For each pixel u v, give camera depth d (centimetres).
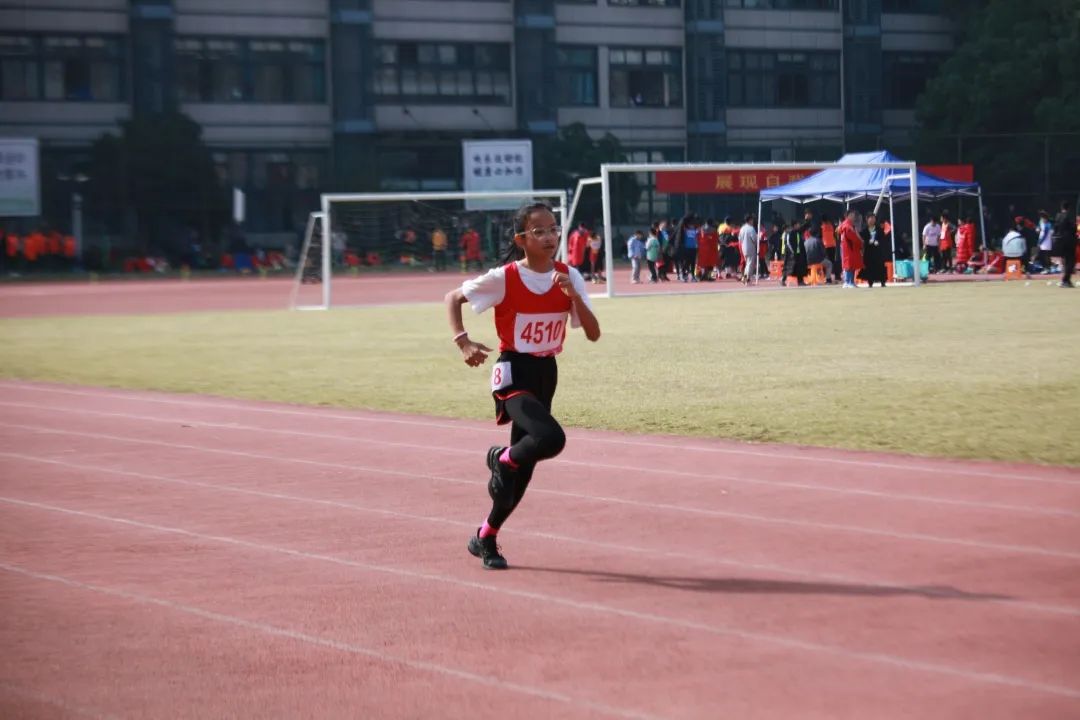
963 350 3256
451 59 12181
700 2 12681
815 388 2594
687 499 1586
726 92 12888
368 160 11875
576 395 2595
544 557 1312
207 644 1040
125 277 10400
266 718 872
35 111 11156
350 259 10944
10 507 1627
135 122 10925
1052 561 1248
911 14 13175
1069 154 10488
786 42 12975
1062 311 4512
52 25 11138
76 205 10688
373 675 952
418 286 8469
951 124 11156
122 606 1160
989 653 972
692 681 922
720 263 8406
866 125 13112
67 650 1033
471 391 2755
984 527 1398
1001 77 10788
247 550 1372
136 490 1734
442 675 948
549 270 1258
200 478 1820
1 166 9925
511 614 1106
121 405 2681
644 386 2711
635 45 12631
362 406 2561
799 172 8375
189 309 6266
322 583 1226
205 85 11650
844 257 6575
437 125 12106
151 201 10925
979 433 2009
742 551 1316
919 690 893
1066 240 6016
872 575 1210
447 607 1132
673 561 1282
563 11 12431
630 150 12638
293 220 11894
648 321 4591
